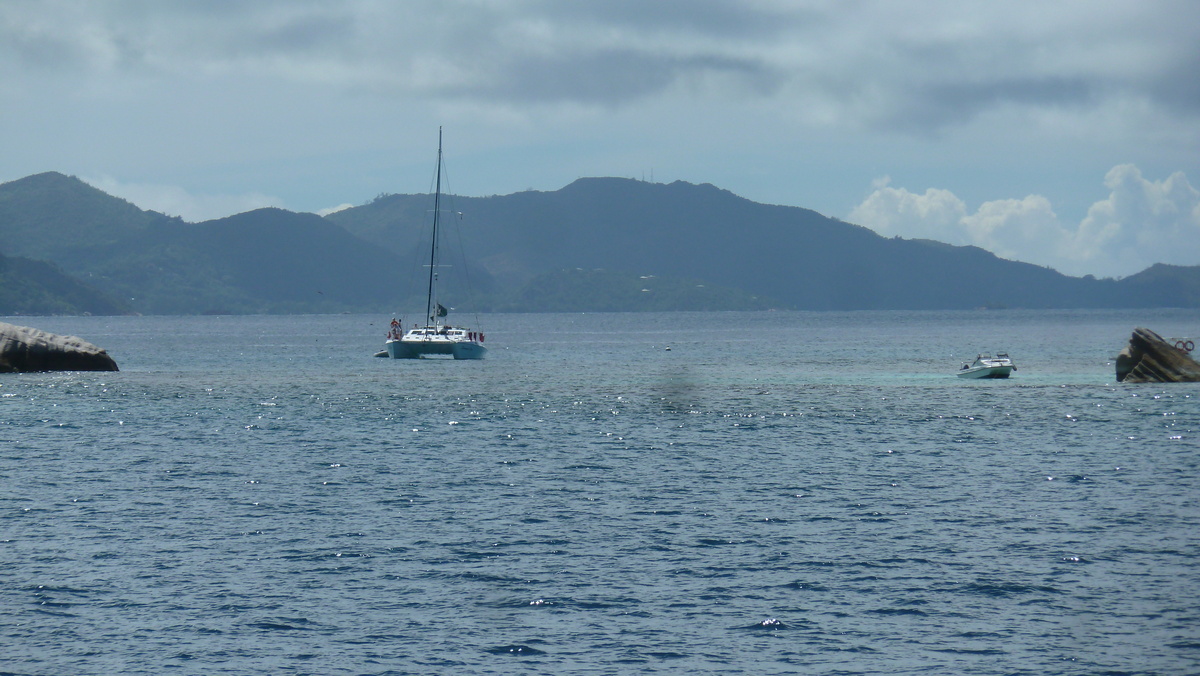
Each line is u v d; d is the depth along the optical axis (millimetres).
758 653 74688
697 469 146875
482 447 169125
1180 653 74250
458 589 88062
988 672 71500
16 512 116188
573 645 76125
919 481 136875
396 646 75812
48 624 79562
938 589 87938
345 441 175875
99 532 106875
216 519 113188
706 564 95438
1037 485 133750
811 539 104438
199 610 82688
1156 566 94438
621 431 190375
